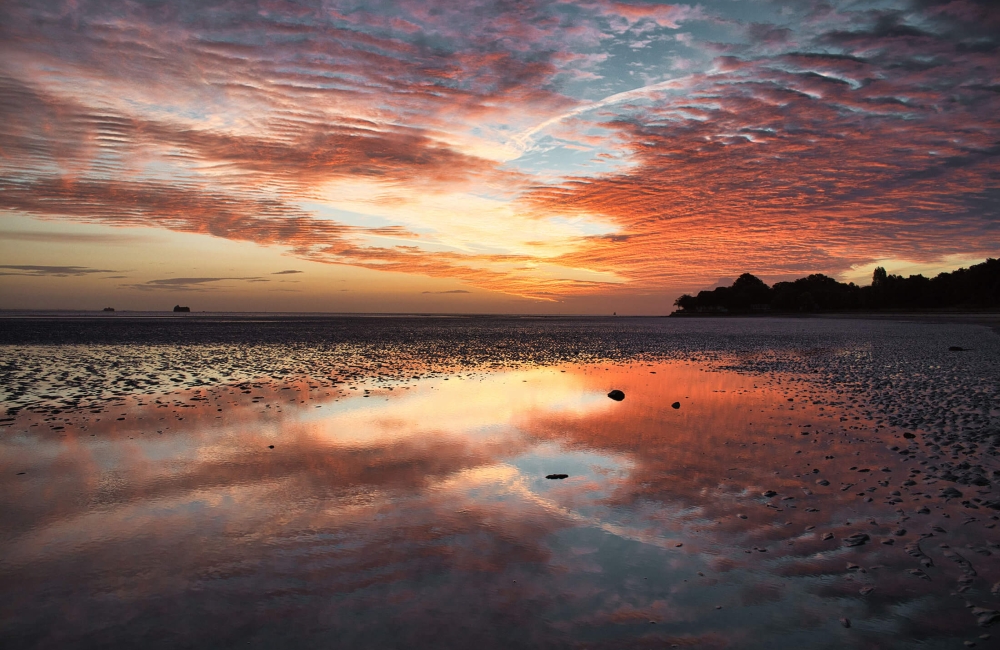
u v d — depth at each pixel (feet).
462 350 111.55
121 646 14.03
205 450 32.50
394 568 18.22
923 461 29.17
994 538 19.74
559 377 67.87
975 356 89.81
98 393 52.80
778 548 19.49
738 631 14.61
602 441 34.99
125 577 17.62
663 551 19.44
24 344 117.70
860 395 51.65
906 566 17.89
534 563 18.61
